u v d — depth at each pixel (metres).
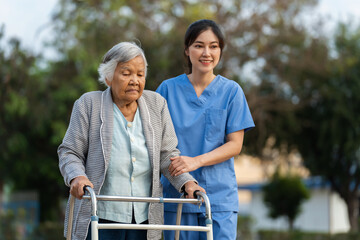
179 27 17.14
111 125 3.76
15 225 17.97
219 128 4.46
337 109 19.39
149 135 3.82
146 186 3.80
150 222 3.73
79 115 3.78
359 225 21.81
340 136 19.88
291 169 24.66
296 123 19.97
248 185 32.06
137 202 3.76
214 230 4.30
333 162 21.64
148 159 3.80
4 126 17.50
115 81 3.72
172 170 3.92
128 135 3.77
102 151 3.71
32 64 16.47
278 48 18.50
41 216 22.64
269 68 18.33
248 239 20.03
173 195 4.37
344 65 19.08
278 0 18.27
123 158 3.73
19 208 19.91
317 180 25.14
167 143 3.98
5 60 16.08
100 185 3.67
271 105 19.00
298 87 19.50
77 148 3.73
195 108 4.51
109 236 3.76
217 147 4.45
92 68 16.55
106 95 3.86
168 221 4.34
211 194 4.34
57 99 16.89
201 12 17.59
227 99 4.50
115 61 3.68
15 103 16.14
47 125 18.17
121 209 3.72
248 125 4.45
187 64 4.64
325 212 29.75
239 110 4.48
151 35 16.77
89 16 17.59
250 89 17.95
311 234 19.70
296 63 18.52
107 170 3.73
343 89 19.58
